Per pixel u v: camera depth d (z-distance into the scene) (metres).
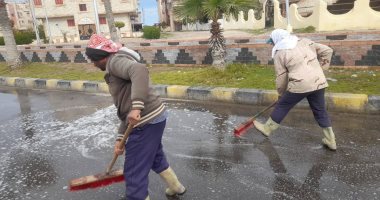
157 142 2.76
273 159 3.96
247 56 8.52
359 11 11.13
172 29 37.28
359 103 5.25
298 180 3.44
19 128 5.99
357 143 4.24
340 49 7.35
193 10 7.66
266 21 19.56
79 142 5.02
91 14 35.41
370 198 3.06
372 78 6.45
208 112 6.02
